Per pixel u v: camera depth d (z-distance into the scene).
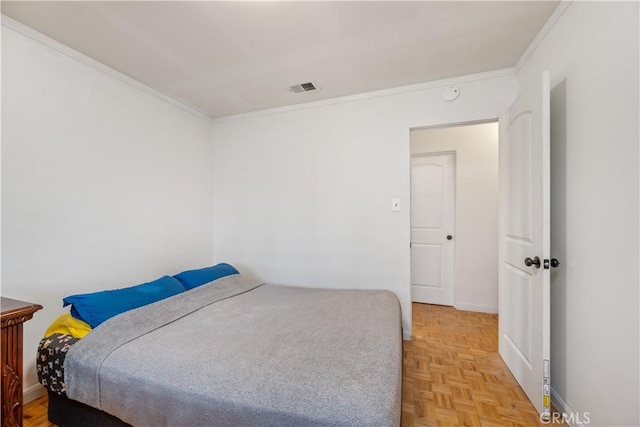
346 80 2.48
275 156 3.08
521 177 1.86
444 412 1.63
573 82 1.51
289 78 2.43
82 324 1.63
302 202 2.98
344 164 2.82
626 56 1.16
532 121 1.70
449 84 2.45
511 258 2.05
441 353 2.34
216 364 1.25
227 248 3.30
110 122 2.24
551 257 1.73
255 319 1.80
